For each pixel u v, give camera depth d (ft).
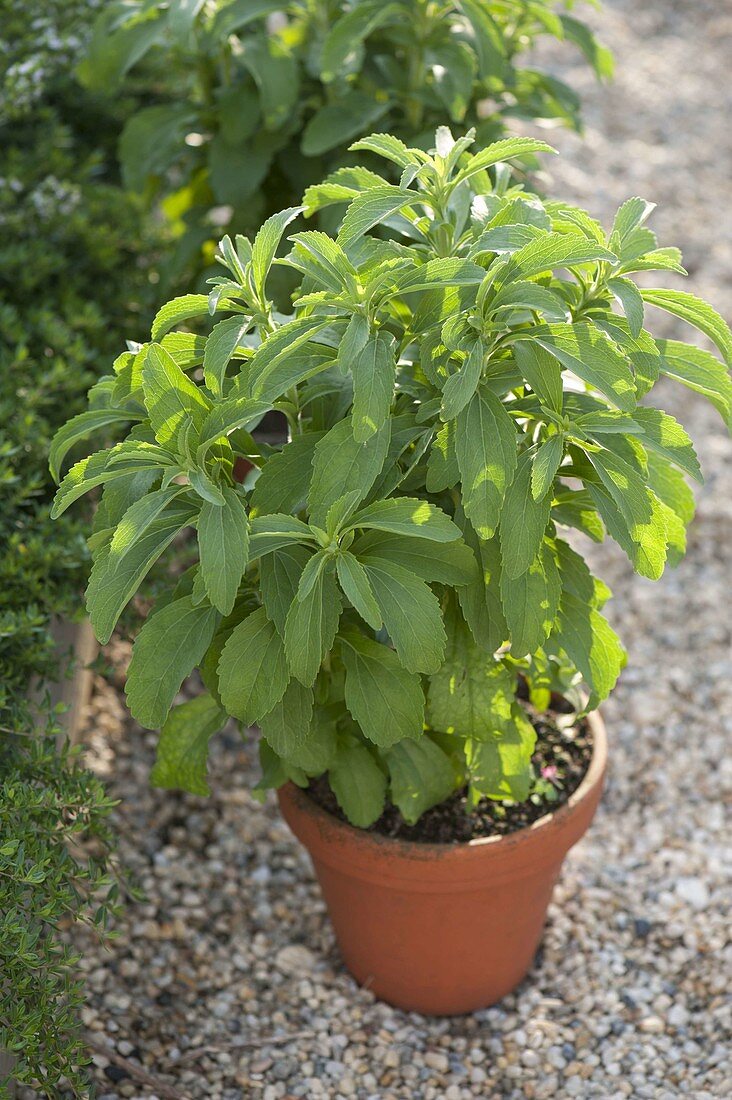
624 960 8.40
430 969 7.55
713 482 12.49
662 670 10.74
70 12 11.61
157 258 11.61
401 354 5.95
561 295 5.91
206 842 9.18
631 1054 7.76
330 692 6.66
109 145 12.79
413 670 5.59
